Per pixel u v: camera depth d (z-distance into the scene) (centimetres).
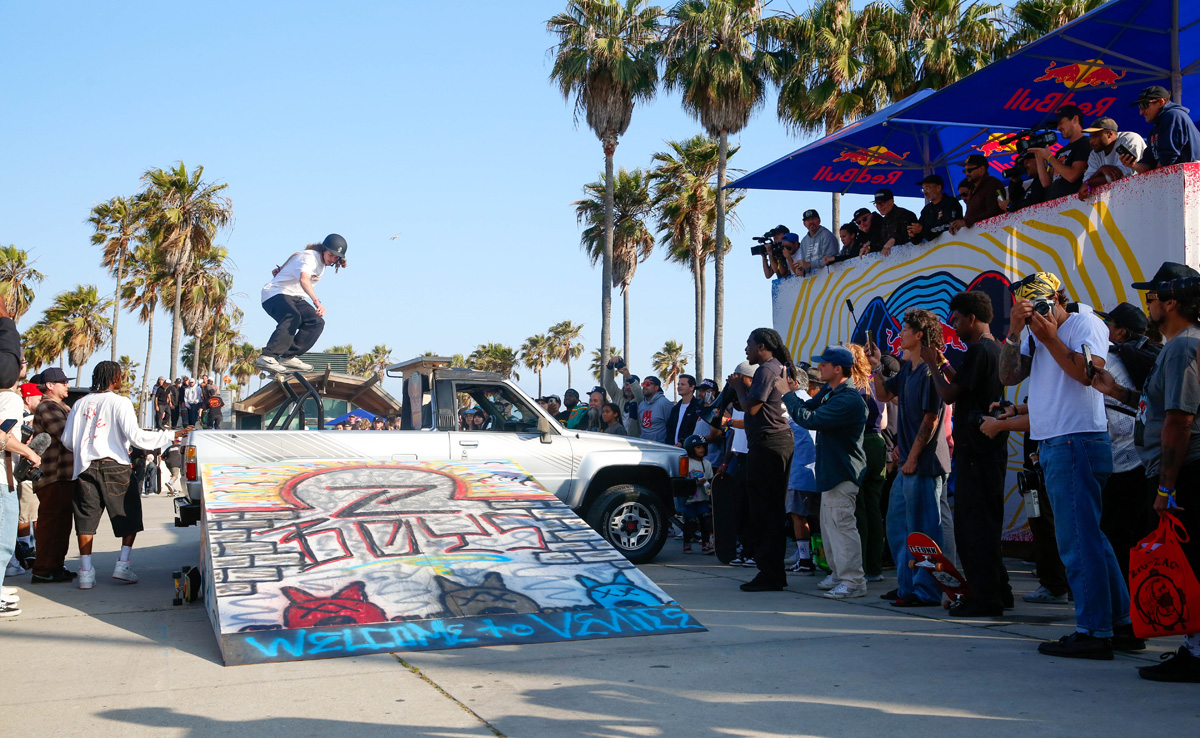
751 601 584
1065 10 1948
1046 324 399
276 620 451
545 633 459
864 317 924
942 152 1102
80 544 665
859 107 2128
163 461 1764
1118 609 427
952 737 296
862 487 686
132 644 466
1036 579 684
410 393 844
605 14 2755
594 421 1141
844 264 965
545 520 614
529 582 521
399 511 603
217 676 391
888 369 680
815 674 384
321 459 714
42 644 467
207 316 4966
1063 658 410
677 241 3559
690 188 3372
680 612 501
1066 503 414
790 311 1070
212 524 557
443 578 514
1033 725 308
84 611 568
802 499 736
